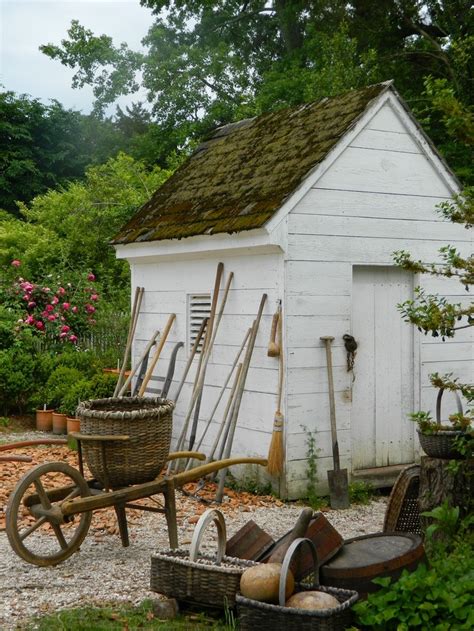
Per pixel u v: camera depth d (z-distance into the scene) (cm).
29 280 2141
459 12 2212
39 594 848
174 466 1212
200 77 3247
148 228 1300
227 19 3284
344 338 1134
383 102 1155
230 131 1404
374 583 773
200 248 1196
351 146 1141
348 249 1141
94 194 2397
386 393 1178
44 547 954
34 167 3962
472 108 881
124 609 820
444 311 872
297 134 1216
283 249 1102
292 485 1107
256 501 1101
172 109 3284
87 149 4275
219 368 1200
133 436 915
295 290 1110
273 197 1120
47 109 4272
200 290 1233
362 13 2366
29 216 2625
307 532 792
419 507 925
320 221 1123
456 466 862
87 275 1867
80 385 1476
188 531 1002
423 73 2283
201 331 1216
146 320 1341
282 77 2761
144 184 2430
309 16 2741
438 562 793
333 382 1128
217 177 1288
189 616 805
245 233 1125
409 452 1193
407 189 1180
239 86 3253
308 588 772
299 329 1112
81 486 919
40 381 1594
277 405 1106
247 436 1152
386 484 1154
